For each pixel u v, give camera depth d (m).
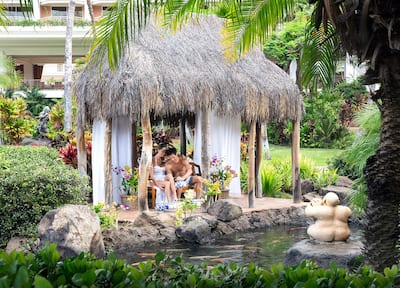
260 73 12.71
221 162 13.23
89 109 12.05
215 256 9.23
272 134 27.39
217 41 12.89
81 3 40.34
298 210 12.78
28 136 24.23
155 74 11.21
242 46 8.52
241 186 15.33
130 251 9.56
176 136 25.19
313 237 8.27
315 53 7.03
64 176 9.23
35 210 8.86
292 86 12.95
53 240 8.01
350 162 8.98
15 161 10.62
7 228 8.79
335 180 15.29
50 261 3.37
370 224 4.62
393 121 4.47
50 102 36.72
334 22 4.31
